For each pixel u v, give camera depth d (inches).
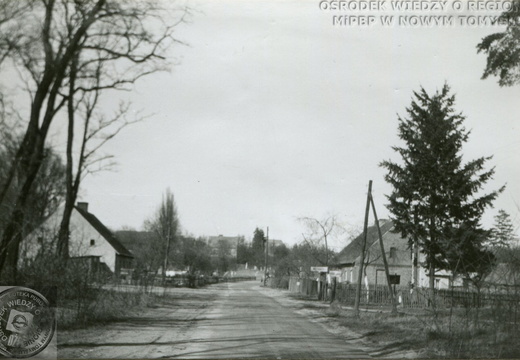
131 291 1022.4
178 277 2158.0
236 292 1987.0
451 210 1371.8
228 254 4552.2
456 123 1419.8
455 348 513.7
